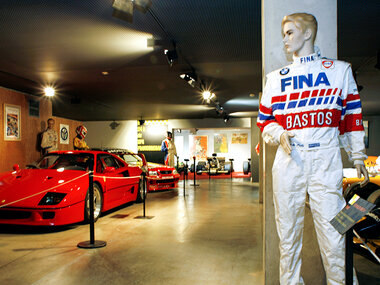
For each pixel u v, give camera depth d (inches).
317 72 63.7
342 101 63.5
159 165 375.9
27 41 189.5
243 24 165.9
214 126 571.8
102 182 193.5
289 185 63.1
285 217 63.9
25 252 124.6
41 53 211.0
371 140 510.6
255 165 499.8
